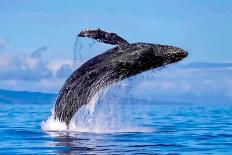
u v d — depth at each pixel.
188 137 80.44
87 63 85.38
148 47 83.31
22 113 167.12
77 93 85.94
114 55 84.38
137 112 191.12
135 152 61.47
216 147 68.62
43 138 75.56
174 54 83.12
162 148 66.06
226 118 146.25
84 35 80.88
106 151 61.94
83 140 72.81
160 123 116.00
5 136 78.81
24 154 60.41
